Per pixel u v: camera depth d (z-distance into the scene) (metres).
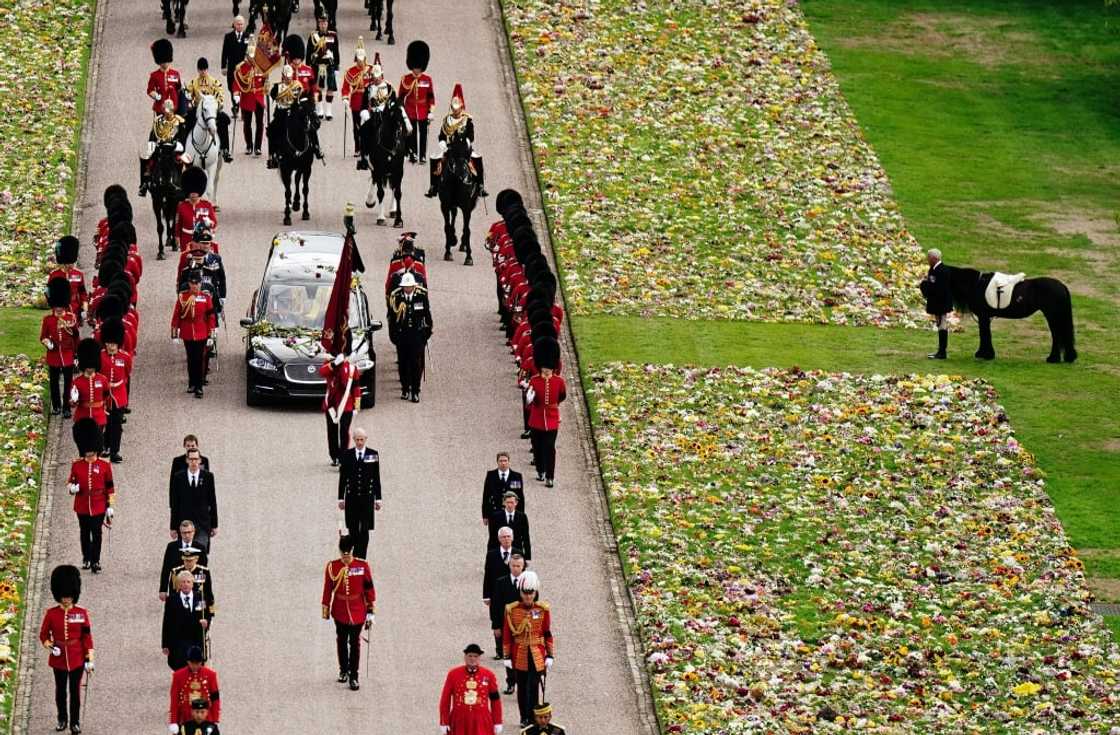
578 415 112.50
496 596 84.00
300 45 141.50
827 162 150.12
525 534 89.75
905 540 100.06
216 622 88.88
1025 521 102.50
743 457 107.44
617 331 122.38
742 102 158.25
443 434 108.00
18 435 104.69
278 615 89.81
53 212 131.62
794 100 160.12
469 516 99.50
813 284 131.75
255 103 141.75
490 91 155.50
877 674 88.38
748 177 146.25
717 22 172.12
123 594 90.75
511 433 108.69
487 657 87.81
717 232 137.62
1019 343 126.06
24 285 122.62
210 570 93.00
